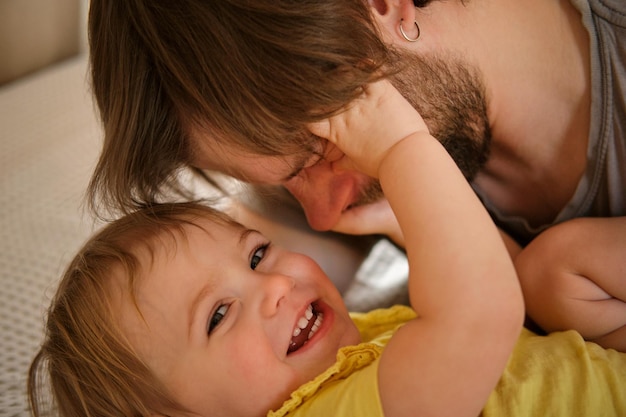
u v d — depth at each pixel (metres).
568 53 1.03
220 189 1.24
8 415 1.09
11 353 1.21
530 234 1.21
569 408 0.89
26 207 1.56
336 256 1.39
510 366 0.95
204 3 0.80
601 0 0.97
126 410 0.98
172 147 0.92
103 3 0.86
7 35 2.09
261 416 0.95
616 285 0.96
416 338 0.79
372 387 0.82
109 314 0.99
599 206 1.07
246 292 0.98
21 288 1.34
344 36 0.82
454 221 0.79
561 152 1.09
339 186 1.09
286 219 1.37
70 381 1.01
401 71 0.93
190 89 0.83
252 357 0.94
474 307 0.76
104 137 0.95
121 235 1.04
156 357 0.97
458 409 0.79
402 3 0.97
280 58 0.80
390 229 1.25
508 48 1.04
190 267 0.99
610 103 1.00
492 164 1.16
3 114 1.91
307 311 1.01
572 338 0.97
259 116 0.83
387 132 0.85
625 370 0.93
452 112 1.03
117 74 0.87
